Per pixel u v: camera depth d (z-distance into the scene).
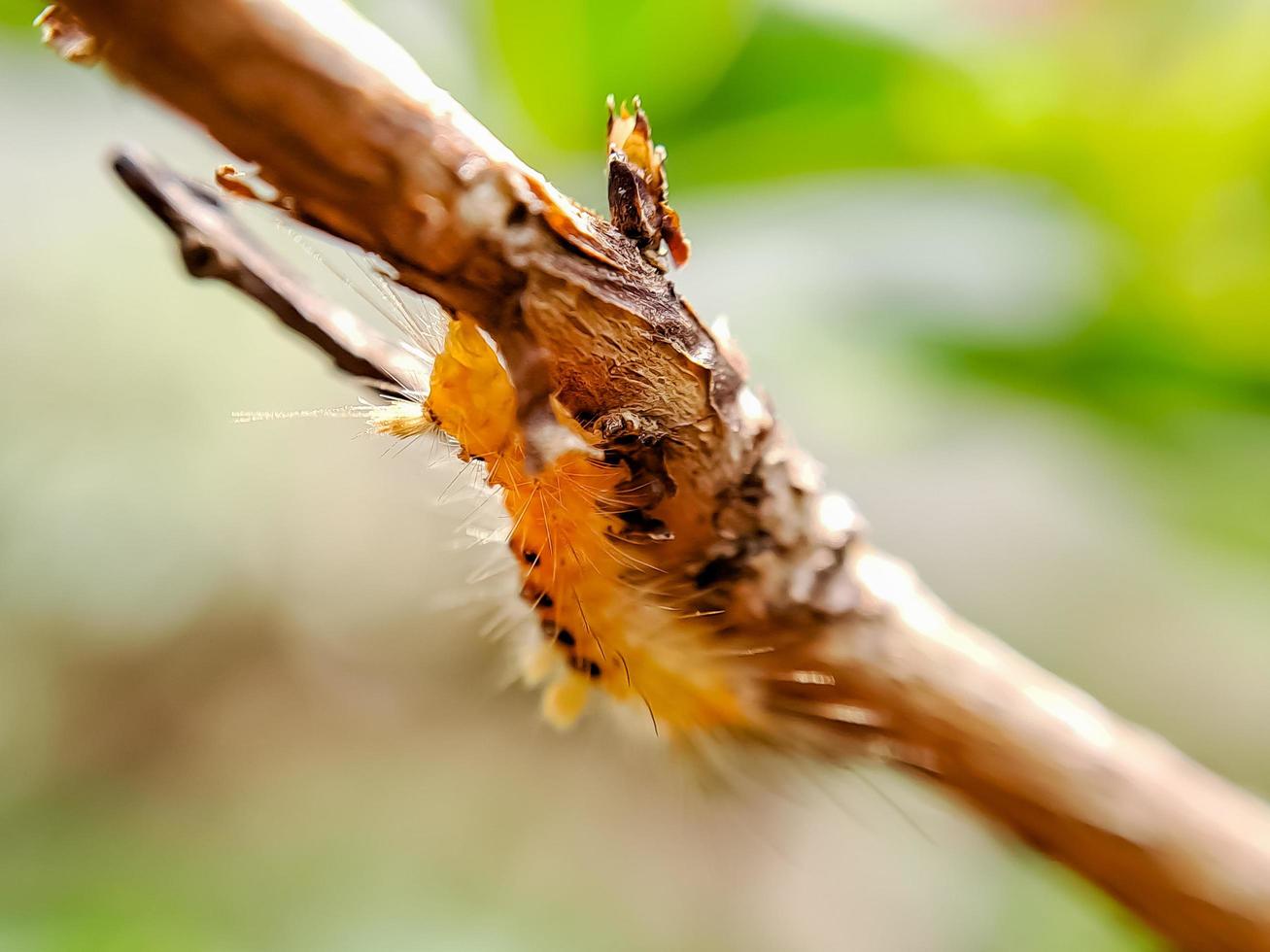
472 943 0.25
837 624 0.11
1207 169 0.15
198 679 0.33
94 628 0.31
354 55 0.09
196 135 0.10
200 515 0.32
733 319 0.17
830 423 0.19
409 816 0.30
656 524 0.11
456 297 0.10
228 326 0.32
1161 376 0.15
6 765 0.29
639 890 0.29
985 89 0.15
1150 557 0.24
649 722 0.11
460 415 0.10
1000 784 0.11
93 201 0.30
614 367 0.10
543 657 0.11
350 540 0.33
